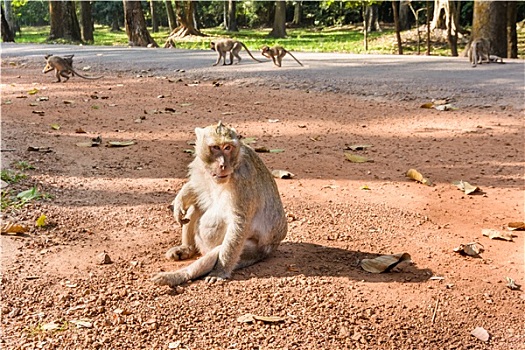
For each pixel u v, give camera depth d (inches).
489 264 112.2
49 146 161.9
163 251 113.0
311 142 175.8
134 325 94.9
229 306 98.8
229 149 101.2
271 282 104.3
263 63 346.3
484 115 207.5
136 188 137.6
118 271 106.3
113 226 120.6
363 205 133.1
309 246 116.0
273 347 92.2
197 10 1067.9
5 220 119.1
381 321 97.6
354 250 115.3
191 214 110.0
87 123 193.6
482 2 392.8
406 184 145.4
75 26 732.0
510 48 441.7
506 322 99.0
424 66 317.7
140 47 522.6
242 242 104.6
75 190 134.5
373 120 204.4
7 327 94.2
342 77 283.0
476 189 141.1
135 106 226.8
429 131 188.5
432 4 800.3
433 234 122.0
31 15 1282.0
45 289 101.3
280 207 111.2
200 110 219.8
